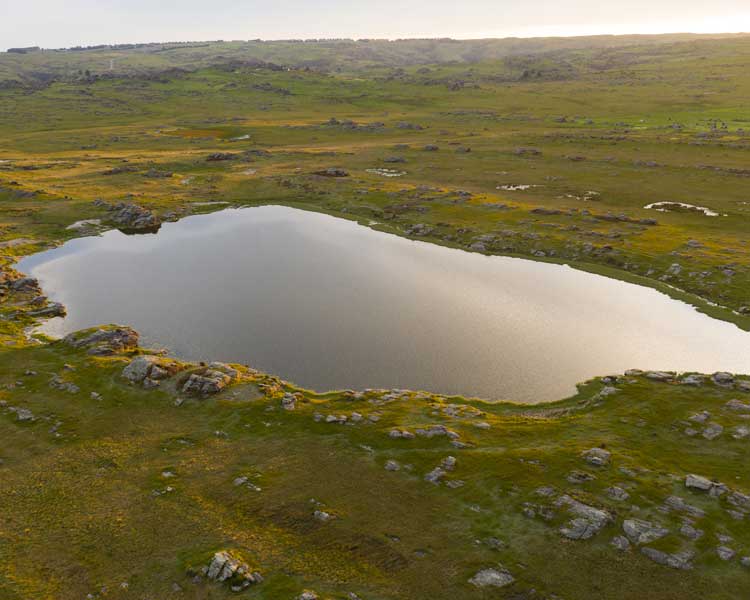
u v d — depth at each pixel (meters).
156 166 195.12
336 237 130.12
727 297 86.81
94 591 36.22
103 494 46.47
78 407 60.16
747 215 121.44
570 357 74.12
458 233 125.25
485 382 68.50
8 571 37.97
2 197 153.38
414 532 41.03
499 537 40.00
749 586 35.00
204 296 97.38
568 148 198.88
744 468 46.59
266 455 51.56
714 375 62.69
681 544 38.25
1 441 54.28
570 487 44.38
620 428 54.00
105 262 114.75
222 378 64.38
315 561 38.44
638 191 146.25
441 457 49.78
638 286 95.50
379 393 64.25
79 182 172.75
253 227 138.75
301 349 77.75
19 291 95.94
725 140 186.38
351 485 46.66
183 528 42.19
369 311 90.50
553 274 103.31
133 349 75.31
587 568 37.00
